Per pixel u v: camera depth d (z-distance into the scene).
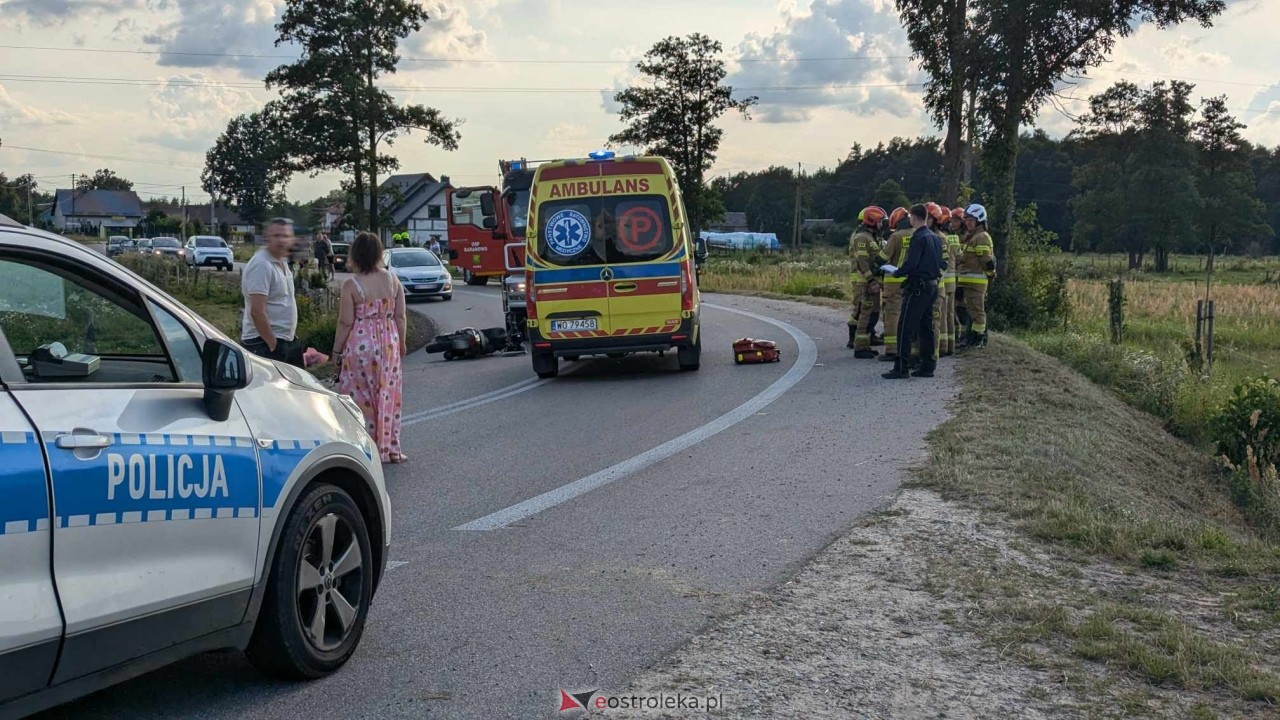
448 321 25.91
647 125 64.38
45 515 3.18
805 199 157.25
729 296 31.14
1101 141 109.44
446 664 4.44
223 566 3.81
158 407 3.70
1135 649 4.40
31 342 3.86
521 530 6.64
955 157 28.56
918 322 12.72
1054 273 25.97
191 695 4.11
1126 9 22.73
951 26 27.30
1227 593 5.27
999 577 5.45
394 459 8.90
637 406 11.72
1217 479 12.27
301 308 23.38
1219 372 22.89
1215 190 105.50
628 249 13.76
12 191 79.81
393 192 58.19
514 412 11.62
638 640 4.68
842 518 6.69
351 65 55.81
